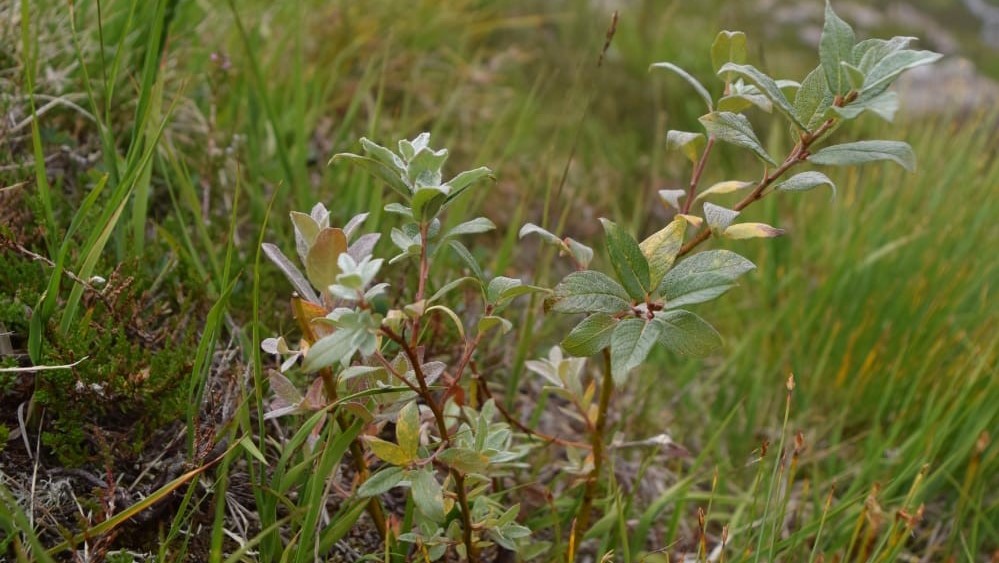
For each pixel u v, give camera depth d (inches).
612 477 27.1
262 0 43.5
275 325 29.2
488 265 40.1
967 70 79.4
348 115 37.4
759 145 23.5
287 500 24.0
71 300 25.2
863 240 40.6
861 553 27.3
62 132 31.2
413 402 23.2
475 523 25.1
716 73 24.6
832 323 38.7
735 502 30.6
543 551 27.8
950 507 33.3
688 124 60.7
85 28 33.3
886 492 29.9
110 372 25.3
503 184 46.1
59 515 24.5
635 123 59.0
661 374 38.5
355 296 21.8
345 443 23.8
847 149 23.1
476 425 25.6
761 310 40.3
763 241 41.5
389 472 23.3
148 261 29.2
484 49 60.9
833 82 22.4
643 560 26.8
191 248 28.5
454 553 27.8
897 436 35.3
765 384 37.2
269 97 36.9
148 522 24.9
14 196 27.7
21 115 30.7
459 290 32.0
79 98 31.9
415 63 50.8
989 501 33.5
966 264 39.2
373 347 21.9
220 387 27.0
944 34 100.9
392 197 34.6
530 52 62.9
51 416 25.5
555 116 56.2
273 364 28.5
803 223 43.1
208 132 32.7
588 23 66.9
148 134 29.8
